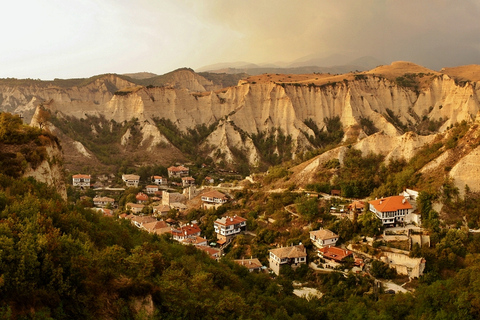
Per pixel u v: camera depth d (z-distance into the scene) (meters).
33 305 32.66
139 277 39.88
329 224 91.38
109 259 39.59
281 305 56.78
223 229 99.25
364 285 71.81
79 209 52.31
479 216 82.75
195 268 52.78
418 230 83.12
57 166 58.75
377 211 86.88
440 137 106.44
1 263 33.22
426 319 54.75
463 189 87.44
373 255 79.38
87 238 42.72
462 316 53.75
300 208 97.62
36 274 34.50
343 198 102.44
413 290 69.81
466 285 59.53
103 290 36.44
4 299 31.84
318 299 68.19
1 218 39.00
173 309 39.91
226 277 56.12
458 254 75.19
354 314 57.41
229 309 44.81
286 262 82.06
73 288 35.25
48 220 39.81
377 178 105.75
